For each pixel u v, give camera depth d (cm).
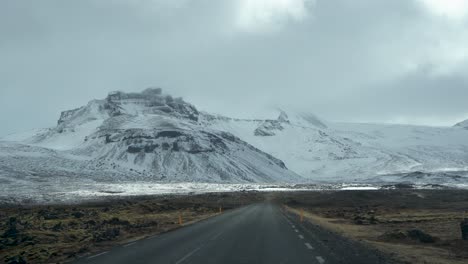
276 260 2003
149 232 3712
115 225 4509
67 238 3356
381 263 1931
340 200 13612
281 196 16700
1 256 2500
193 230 3631
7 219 5450
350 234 3662
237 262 1952
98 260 2059
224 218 5209
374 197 15250
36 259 2266
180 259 2045
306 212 7725
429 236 3086
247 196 16512
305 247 2459
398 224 4825
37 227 4200
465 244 2772
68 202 12094
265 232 3388
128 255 2206
